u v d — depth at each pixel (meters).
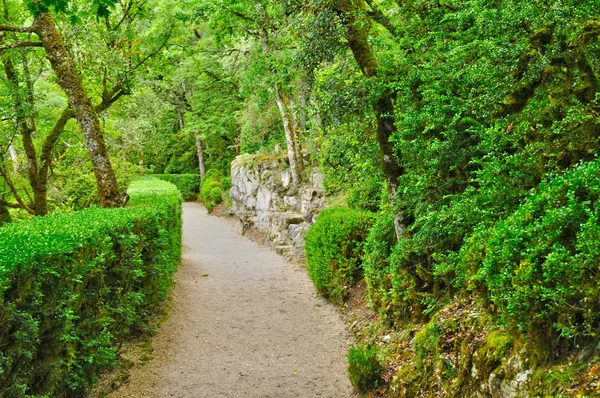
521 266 2.54
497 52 3.65
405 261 5.34
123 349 5.88
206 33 21.73
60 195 14.80
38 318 3.22
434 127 4.56
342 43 5.98
